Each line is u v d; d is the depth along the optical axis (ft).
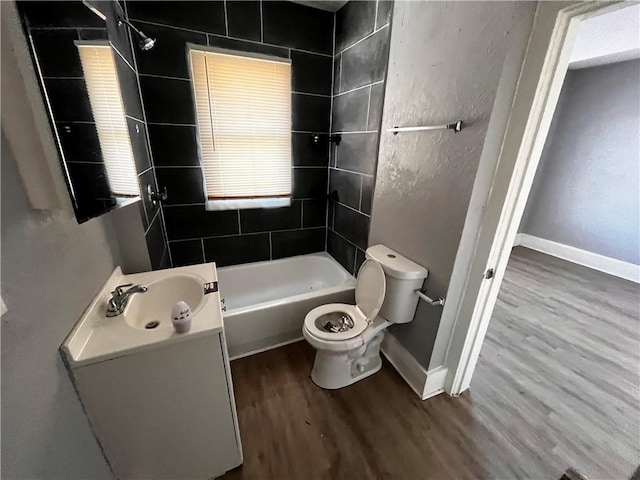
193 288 4.22
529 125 3.43
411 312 5.24
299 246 9.05
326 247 9.39
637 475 4.00
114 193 3.69
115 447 3.26
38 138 2.24
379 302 5.15
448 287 4.51
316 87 7.48
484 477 3.99
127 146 4.34
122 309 3.48
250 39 6.47
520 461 4.18
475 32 3.55
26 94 2.15
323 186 8.64
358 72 6.33
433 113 4.38
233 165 7.43
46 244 2.53
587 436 4.54
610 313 8.03
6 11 2.01
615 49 7.83
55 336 2.59
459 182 4.06
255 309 5.98
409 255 5.30
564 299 8.79
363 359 5.67
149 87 6.05
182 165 6.91
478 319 4.64
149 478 3.60
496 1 3.25
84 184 2.90
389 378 5.69
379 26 5.47
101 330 3.10
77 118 2.83
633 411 4.99
